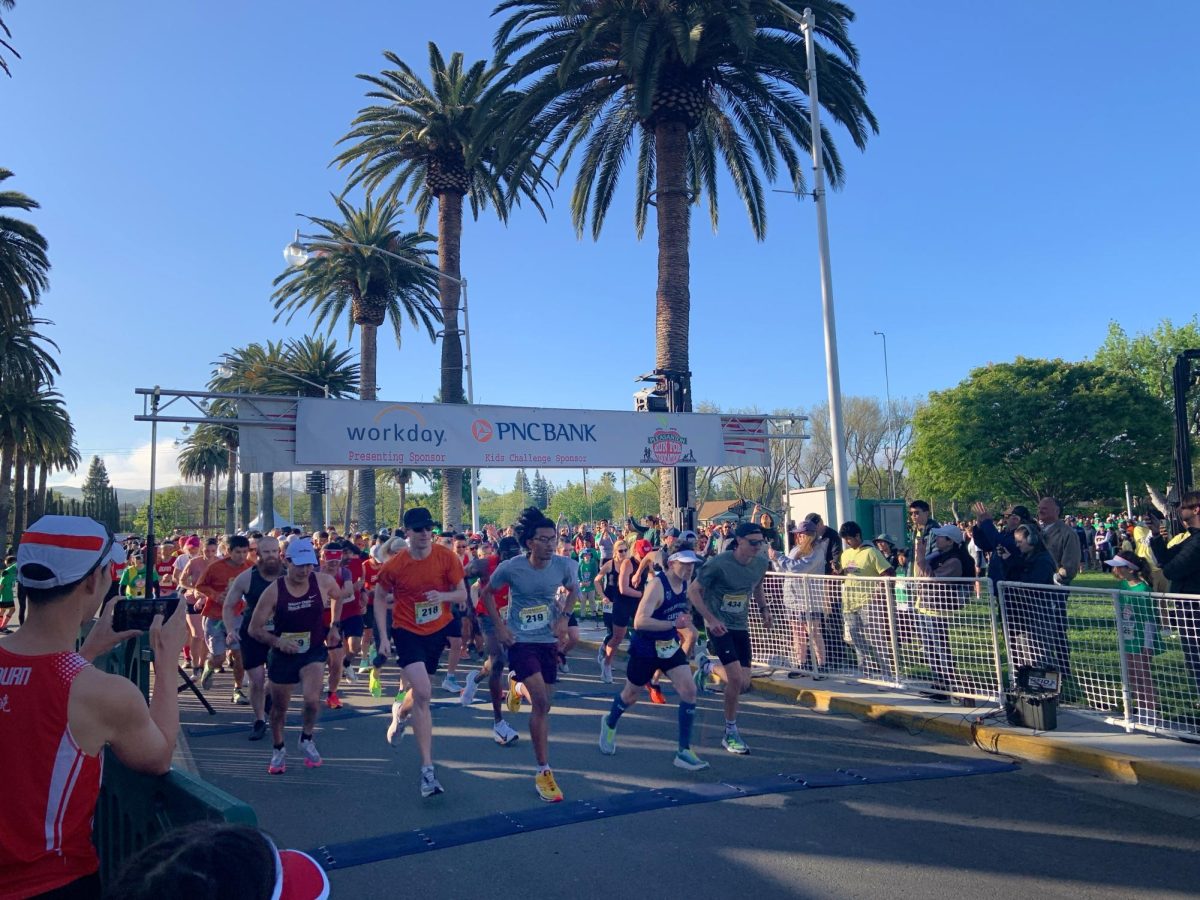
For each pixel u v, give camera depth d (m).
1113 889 4.46
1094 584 19.06
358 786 6.48
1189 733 6.53
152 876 1.38
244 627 7.92
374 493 32.81
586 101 17.84
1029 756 7.02
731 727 7.29
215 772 6.96
